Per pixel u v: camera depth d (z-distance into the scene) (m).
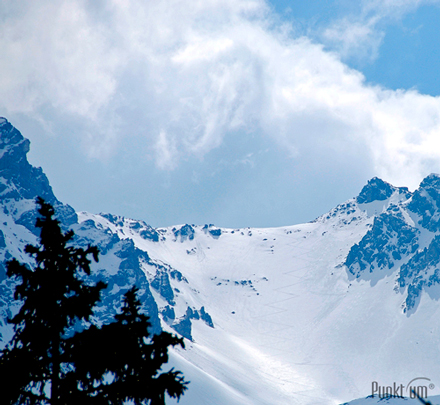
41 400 16.20
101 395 16.34
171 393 16.56
